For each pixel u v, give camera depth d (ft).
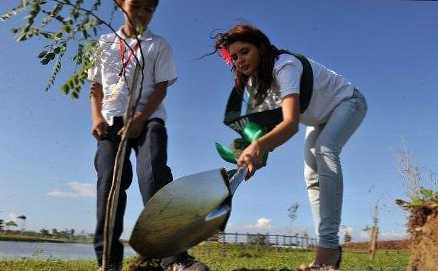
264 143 8.75
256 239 52.21
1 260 22.21
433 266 10.79
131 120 8.73
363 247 44.06
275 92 10.37
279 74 9.96
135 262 9.57
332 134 10.46
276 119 9.76
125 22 10.97
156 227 7.39
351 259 27.91
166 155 10.50
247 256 36.32
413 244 11.48
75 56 8.55
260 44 10.16
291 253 44.14
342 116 10.64
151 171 10.13
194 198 7.54
